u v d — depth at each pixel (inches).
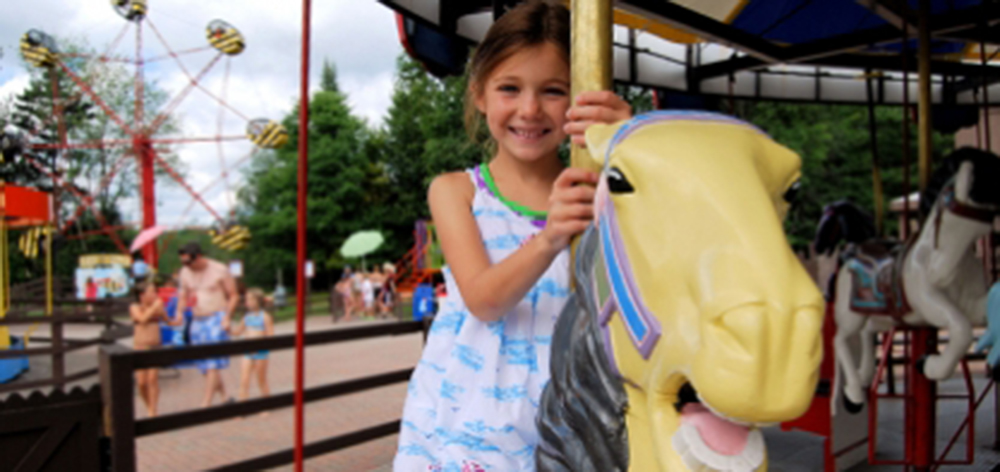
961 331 116.5
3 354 248.7
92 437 107.9
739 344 20.2
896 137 834.8
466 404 39.8
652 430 24.0
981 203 114.7
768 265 20.7
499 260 40.8
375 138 1214.3
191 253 247.0
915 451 124.6
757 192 22.4
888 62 171.5
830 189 831.1
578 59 36.4
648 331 23.1
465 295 38.8
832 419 129.4
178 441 205.2
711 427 23.5
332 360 374.0
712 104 187.3
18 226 359.9
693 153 23.4
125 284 508.7
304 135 58.1
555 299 40.9
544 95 40.7
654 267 23.0
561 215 31.8
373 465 168.2
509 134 41.4
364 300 733.9
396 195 1157.7
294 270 1338.6
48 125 597.0
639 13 125.2
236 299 249.0
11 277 756.6
